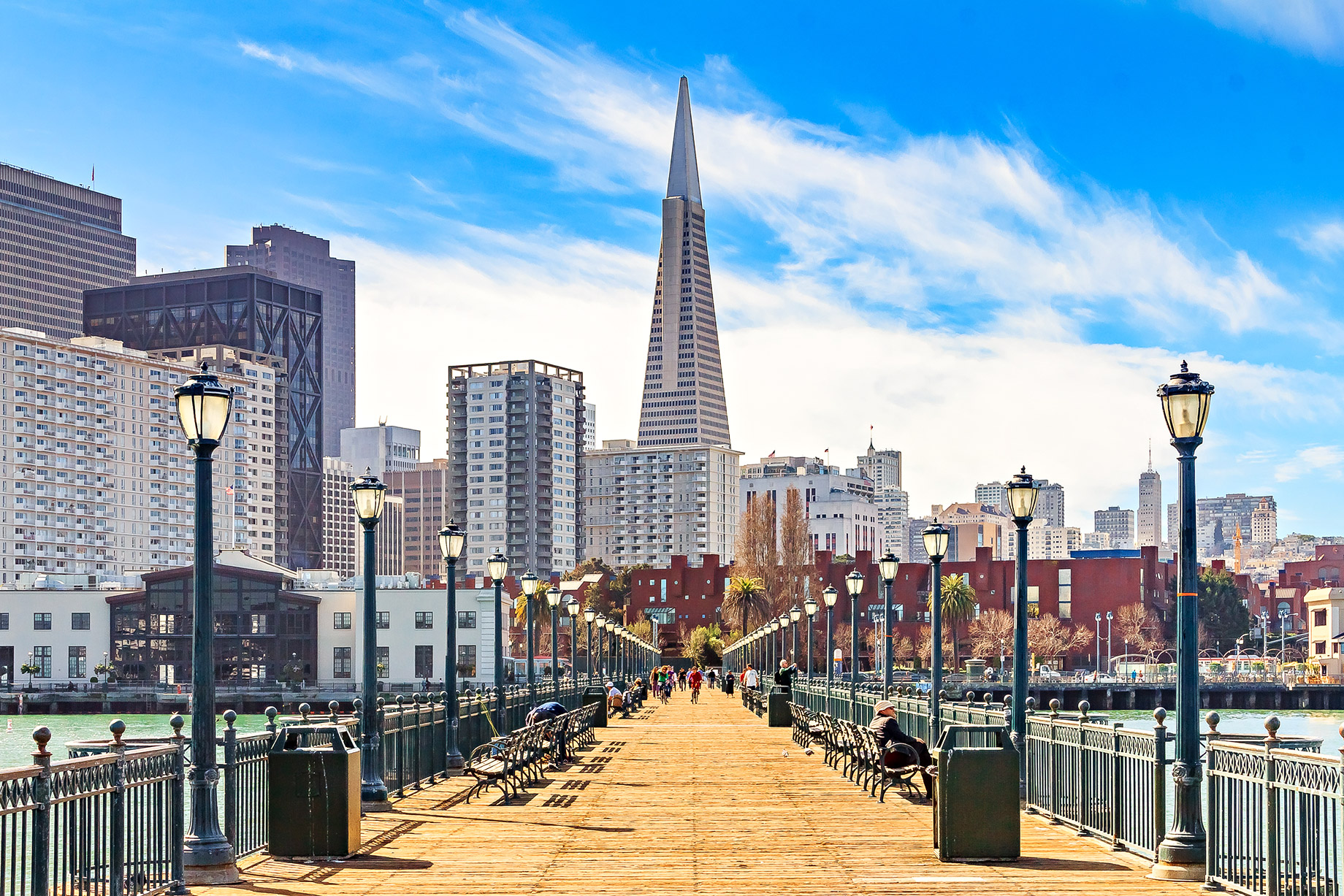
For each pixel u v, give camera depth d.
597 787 23.53
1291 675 125.12
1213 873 13.05
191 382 13.55
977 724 19.98
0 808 10.11
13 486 194.88
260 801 15.62
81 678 115.00
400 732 21.48
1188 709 13.76
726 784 24.23
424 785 23.09
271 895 12.92
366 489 20.30
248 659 114.00
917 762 21.03
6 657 114.75
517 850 15.82
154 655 114.94
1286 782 11.88
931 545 24.89
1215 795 13.12
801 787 23.53
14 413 195.62
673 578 170.88
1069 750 17.31
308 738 16.22
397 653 111.56
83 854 11.22
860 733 23.94
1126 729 15.27
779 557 175.50
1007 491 19.64
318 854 14.99
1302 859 11.50
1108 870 14.16
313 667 114.31
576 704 47.75
